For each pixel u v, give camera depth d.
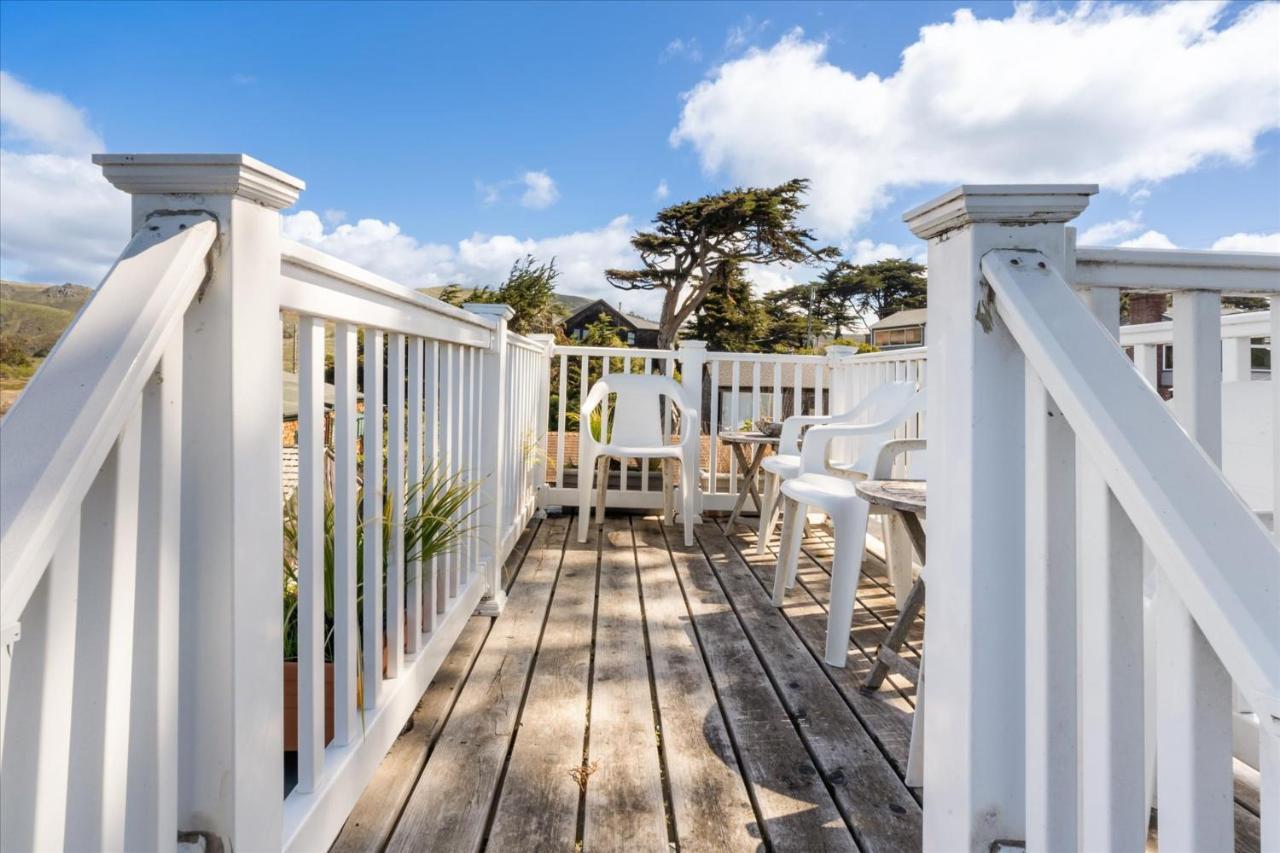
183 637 0.73
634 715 1.51
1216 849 0.53
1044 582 0.73
